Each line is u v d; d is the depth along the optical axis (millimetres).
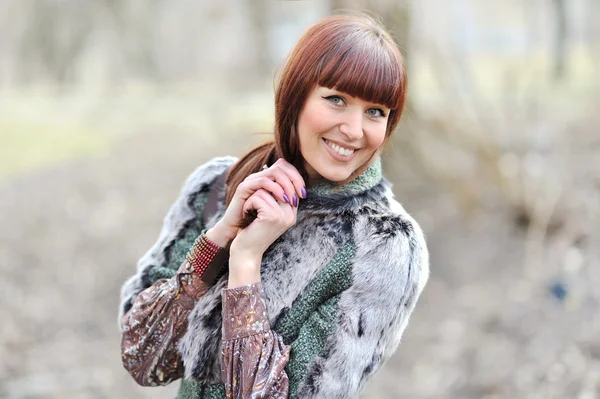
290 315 1322
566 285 4340
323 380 1244
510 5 6078
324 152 1304
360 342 1262
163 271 1517
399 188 6086
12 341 4328
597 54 9750
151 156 9859
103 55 18859
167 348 1387
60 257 5902
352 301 1276
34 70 19562
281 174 1310
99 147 10930
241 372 1259
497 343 3934
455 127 5539
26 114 14500
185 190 1575
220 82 14320
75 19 18500
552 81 9078
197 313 1357
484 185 5703
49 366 4066
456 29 5547
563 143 6996
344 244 1328
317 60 1260
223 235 1358
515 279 4668
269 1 9469
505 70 6133
